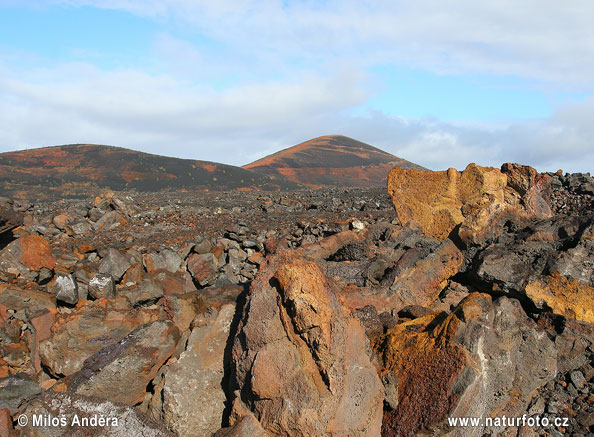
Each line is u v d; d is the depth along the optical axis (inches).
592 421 223.8
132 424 197.2
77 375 217.9
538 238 315.6
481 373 204.4
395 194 385.4
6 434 195.0
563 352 251.3
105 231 608.4
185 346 226.4
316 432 182.2
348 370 195.0
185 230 612.1
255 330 199.6
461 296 307.7
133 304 320.8
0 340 284.0
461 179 368.8
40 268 378.0
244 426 191.2
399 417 205.0
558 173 552.1
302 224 574.2
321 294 194.9
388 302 286.4
